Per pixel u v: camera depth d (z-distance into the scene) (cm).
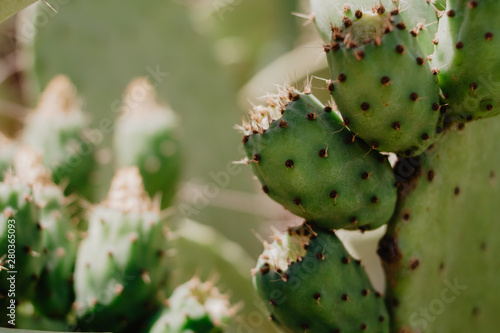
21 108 89
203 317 54
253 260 86
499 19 49
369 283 52
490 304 56
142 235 55
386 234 53
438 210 53
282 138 49
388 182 51
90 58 86
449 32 50
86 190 64
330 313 50
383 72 48
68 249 56
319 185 50
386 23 48
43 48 83
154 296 56
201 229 76
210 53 94
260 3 109
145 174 68
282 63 95
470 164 54
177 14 93
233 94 95
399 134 49
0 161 60
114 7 89
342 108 49
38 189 56
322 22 52
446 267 54
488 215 56
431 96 49
